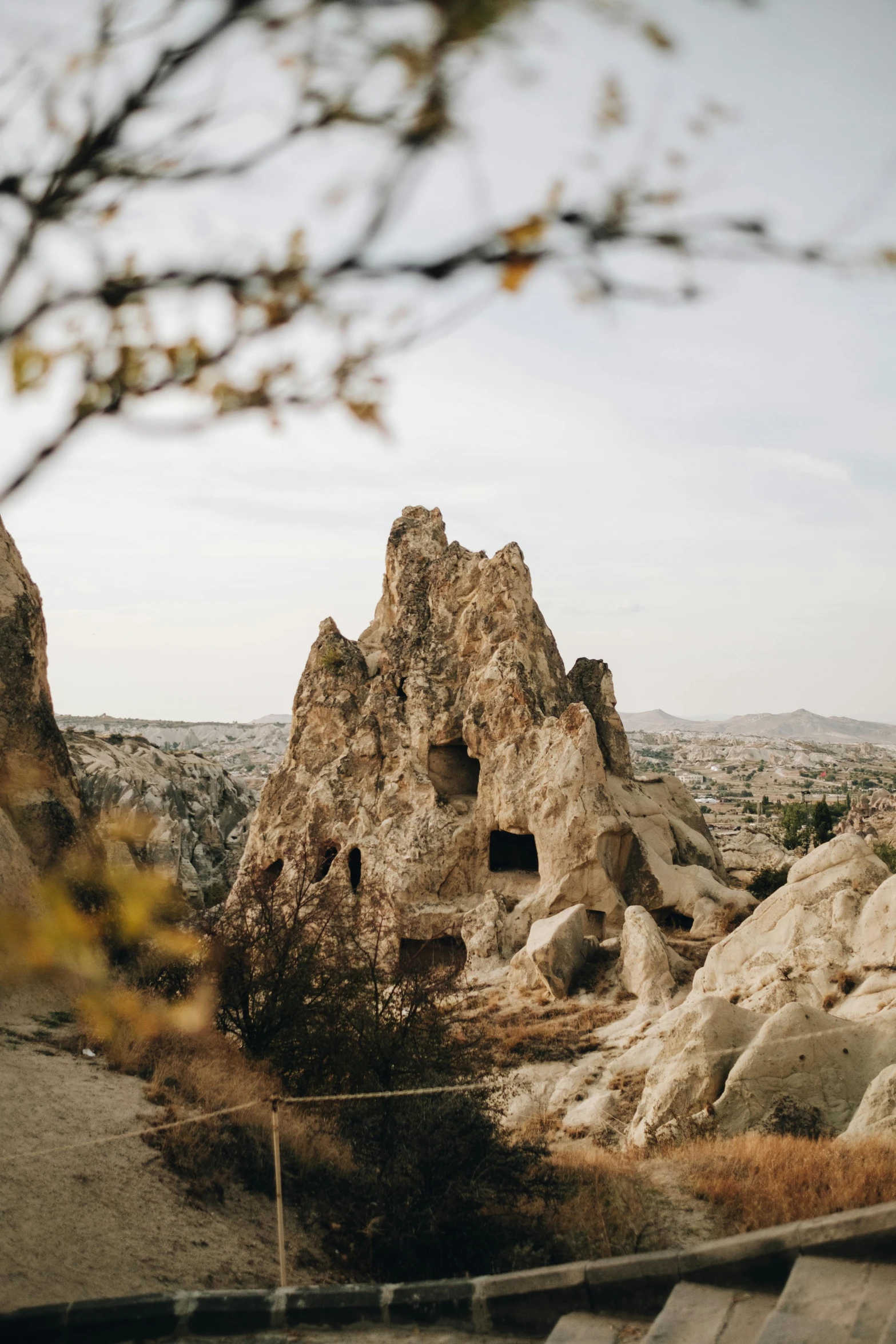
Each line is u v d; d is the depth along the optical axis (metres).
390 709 53.22
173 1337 9.49
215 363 2.51
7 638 30.62
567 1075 26.95
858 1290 7.97
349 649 56.28
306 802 52.44
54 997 21.28
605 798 46.00
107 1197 13.77
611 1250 13.39
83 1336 9.48
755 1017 21.50
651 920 36.34
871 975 25.86
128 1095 17.19
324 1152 16.80
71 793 30.69
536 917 44.00
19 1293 10.86
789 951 29.38
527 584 54.19
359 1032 19.84
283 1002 20.42
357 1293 9.73
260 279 2.41
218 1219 14.23
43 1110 15.94
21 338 2.39
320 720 54.44
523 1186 14.78
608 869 45.03
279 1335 9.52
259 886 22.88
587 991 36.00
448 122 2.25
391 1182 14.25
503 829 47.72
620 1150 20.47
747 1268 8.78
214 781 79.06
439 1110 15.19
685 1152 17.58
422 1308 9.64
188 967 19.38
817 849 32.56
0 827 20.91
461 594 55.25
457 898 47.69
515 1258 13.23
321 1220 15.02
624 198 2.37
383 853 48.62
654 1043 27.31
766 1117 18.84
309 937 21.91
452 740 51.97
